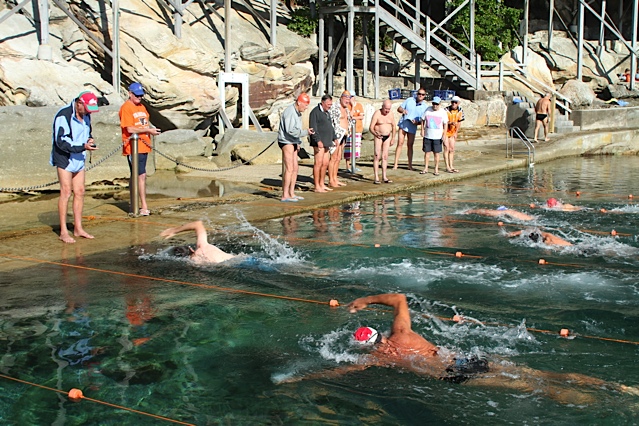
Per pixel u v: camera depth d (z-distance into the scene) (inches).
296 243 379.2
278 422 187.8
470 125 1075.3
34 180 527.8
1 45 661.3
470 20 1157.7
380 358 228.2
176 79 736.3
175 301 282.4
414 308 275.7
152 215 445.7
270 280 312.3
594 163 845.8
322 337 246.7
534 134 970.7
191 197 515.8
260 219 441.4
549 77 1341.0
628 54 1395.2
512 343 242.1
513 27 1314.0
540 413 192.9
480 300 285.7
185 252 350.0
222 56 823.7
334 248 367.6
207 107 759.1
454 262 342.3
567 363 225.9
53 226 406.9
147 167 622.2
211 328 254.2
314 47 948.0
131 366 220.7
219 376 214.8
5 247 361.1
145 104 738.2
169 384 208.5
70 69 683.4
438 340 244.2
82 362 222.7
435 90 1091.3
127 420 186.5
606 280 313.0
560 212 484.4
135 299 283.7
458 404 198.2
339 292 295.9
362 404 198.4
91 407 193.2
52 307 272.7
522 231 402.3
